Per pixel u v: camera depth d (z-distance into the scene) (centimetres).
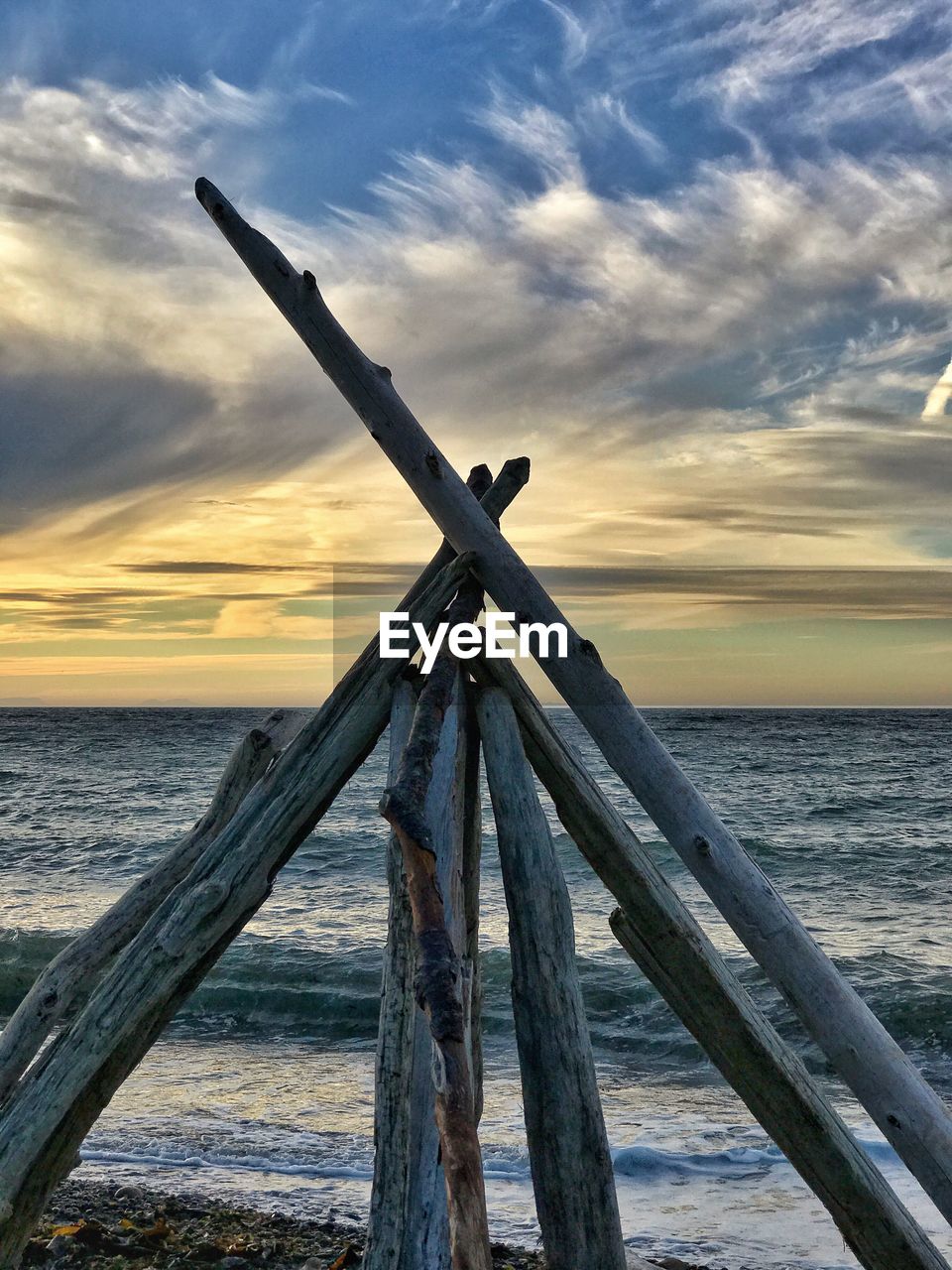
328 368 339
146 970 275
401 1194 228
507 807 288
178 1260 377
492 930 1030
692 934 280
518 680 310
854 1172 266
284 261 342
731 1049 275
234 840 288
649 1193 470
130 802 2412
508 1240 400
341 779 300
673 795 296
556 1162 247
